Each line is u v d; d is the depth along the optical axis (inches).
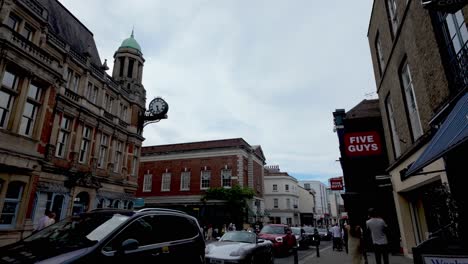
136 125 996.6
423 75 323.6
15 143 510.3
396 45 426.0
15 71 522.0
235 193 1218.0
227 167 1400.1
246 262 332.8
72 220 195.8
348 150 595.5
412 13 340.5
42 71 570.3
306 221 2541.8
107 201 820.6
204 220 1268.5
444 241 145.1
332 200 3870.6
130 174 944.3
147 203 1446.9
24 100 529.7
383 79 530.0
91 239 165.5
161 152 1528.1
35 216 583.8
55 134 652.1
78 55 744.3
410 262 430.9
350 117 804.6
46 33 629.9
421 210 446.3
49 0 766.5
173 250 208.7
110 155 859.4
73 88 727.1
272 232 643.5
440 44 282.7
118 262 163.6
